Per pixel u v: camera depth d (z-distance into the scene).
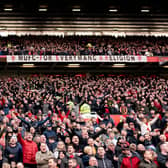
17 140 9.67
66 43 34.44
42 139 9.44
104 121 14.06
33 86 26.19
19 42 33.78
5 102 17.34
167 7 33.69
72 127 11.23
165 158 9.18
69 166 8.48
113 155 10.02
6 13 34.25
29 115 14.93
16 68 32.00
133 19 36.88
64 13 34.97
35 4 32.50
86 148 9.29
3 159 8.73
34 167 9.23
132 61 29.50
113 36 38.81
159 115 15.12
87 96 20.48
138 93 23.30
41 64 30.94
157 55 30.64
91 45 33.56
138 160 9.08
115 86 25.64
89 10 34.34
